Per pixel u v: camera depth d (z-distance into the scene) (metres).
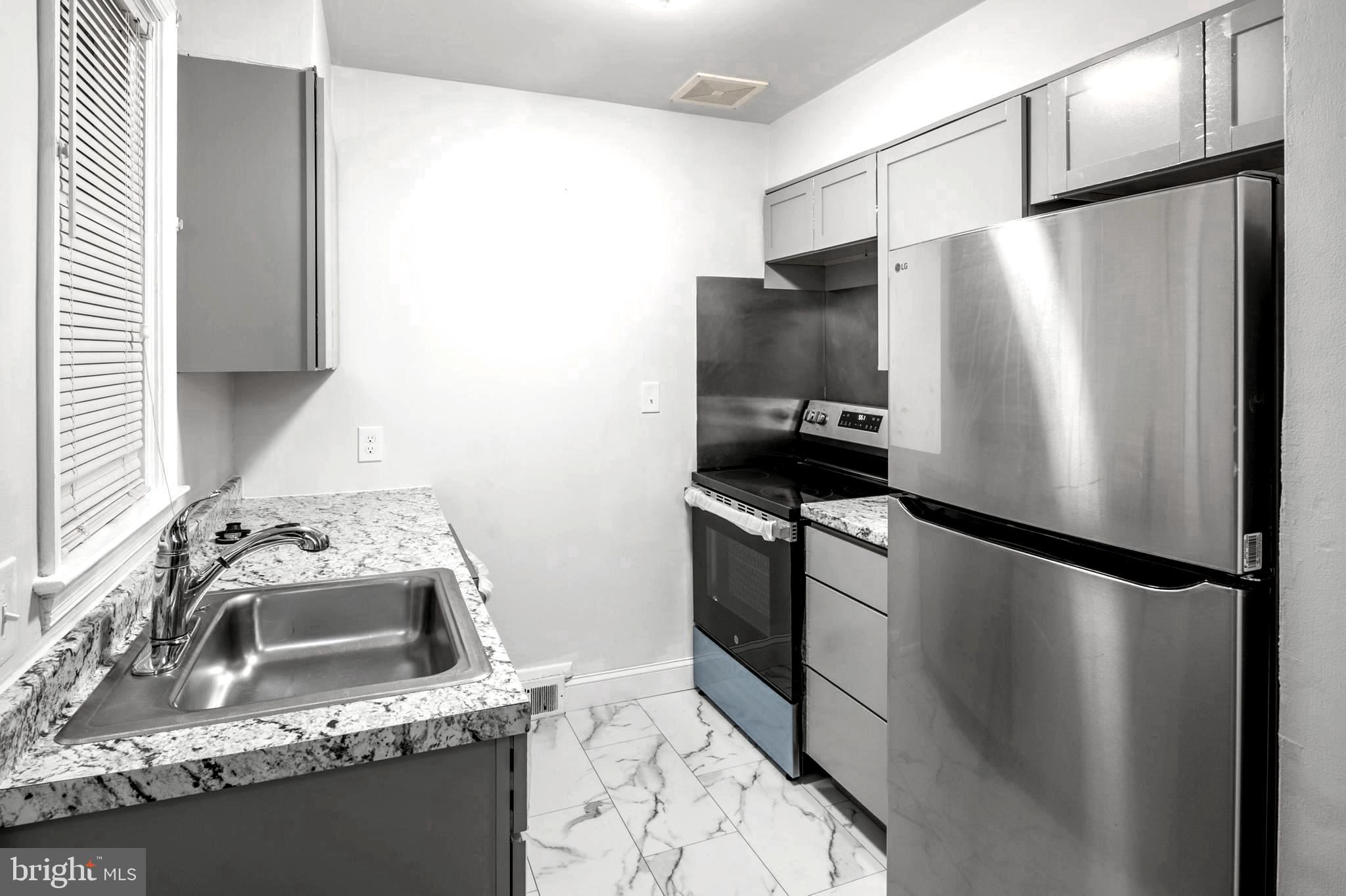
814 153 2.84
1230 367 1.02
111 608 1.16
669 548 3.08
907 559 1.63
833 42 2.35
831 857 2.05
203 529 1.83
